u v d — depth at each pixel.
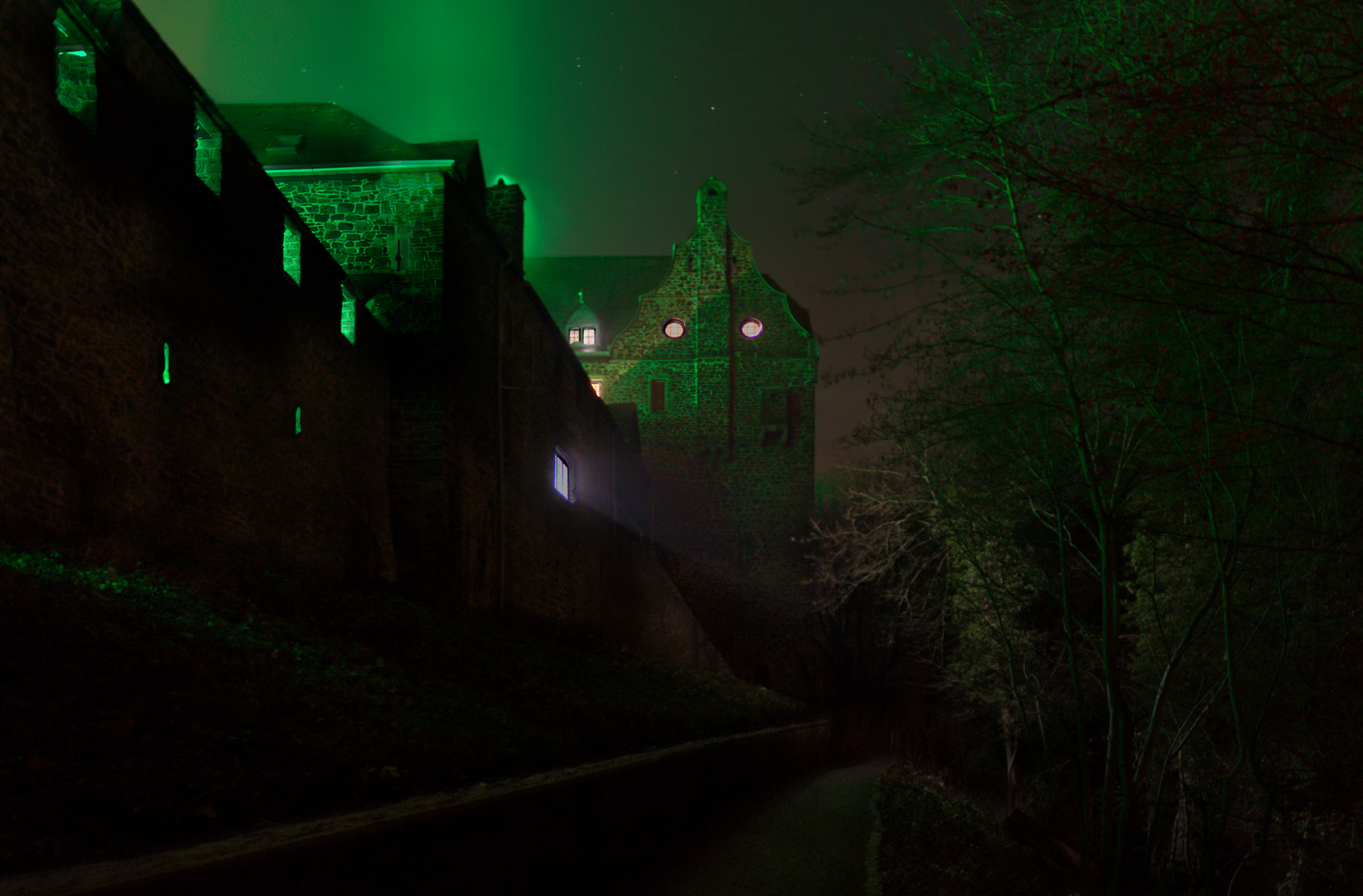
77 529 9.80
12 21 9.20
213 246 13.05
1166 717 14.41
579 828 7.70
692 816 11.37
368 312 18.69
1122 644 17.48
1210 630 13.04
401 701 10.04
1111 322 10.69
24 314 9.29
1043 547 18.31
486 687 13.37
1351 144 6.12
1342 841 11.77
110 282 10.71
